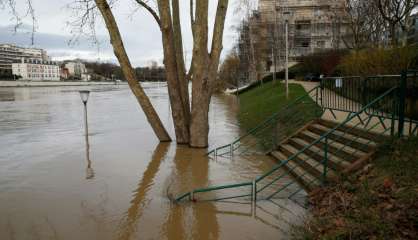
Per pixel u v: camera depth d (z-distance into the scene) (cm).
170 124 1886
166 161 990
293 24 5319
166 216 586
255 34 4584
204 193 694
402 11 1681
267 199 643
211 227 539
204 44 1097
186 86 1254
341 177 615
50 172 889
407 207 445
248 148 1119
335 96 1115
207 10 1077
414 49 1284
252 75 5366
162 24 1150
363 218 453
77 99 4634
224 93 5688
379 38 2462
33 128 1778
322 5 5222
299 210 577
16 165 970
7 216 603
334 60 2928
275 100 1925
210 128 1639
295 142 942
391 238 392
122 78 17150
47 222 575
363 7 2427
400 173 538
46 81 11900
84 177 838
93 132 1598
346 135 772
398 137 635
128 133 1548
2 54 14350
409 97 811
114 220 576
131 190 732
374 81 874
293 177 773
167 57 1174
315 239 438
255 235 507
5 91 7875
